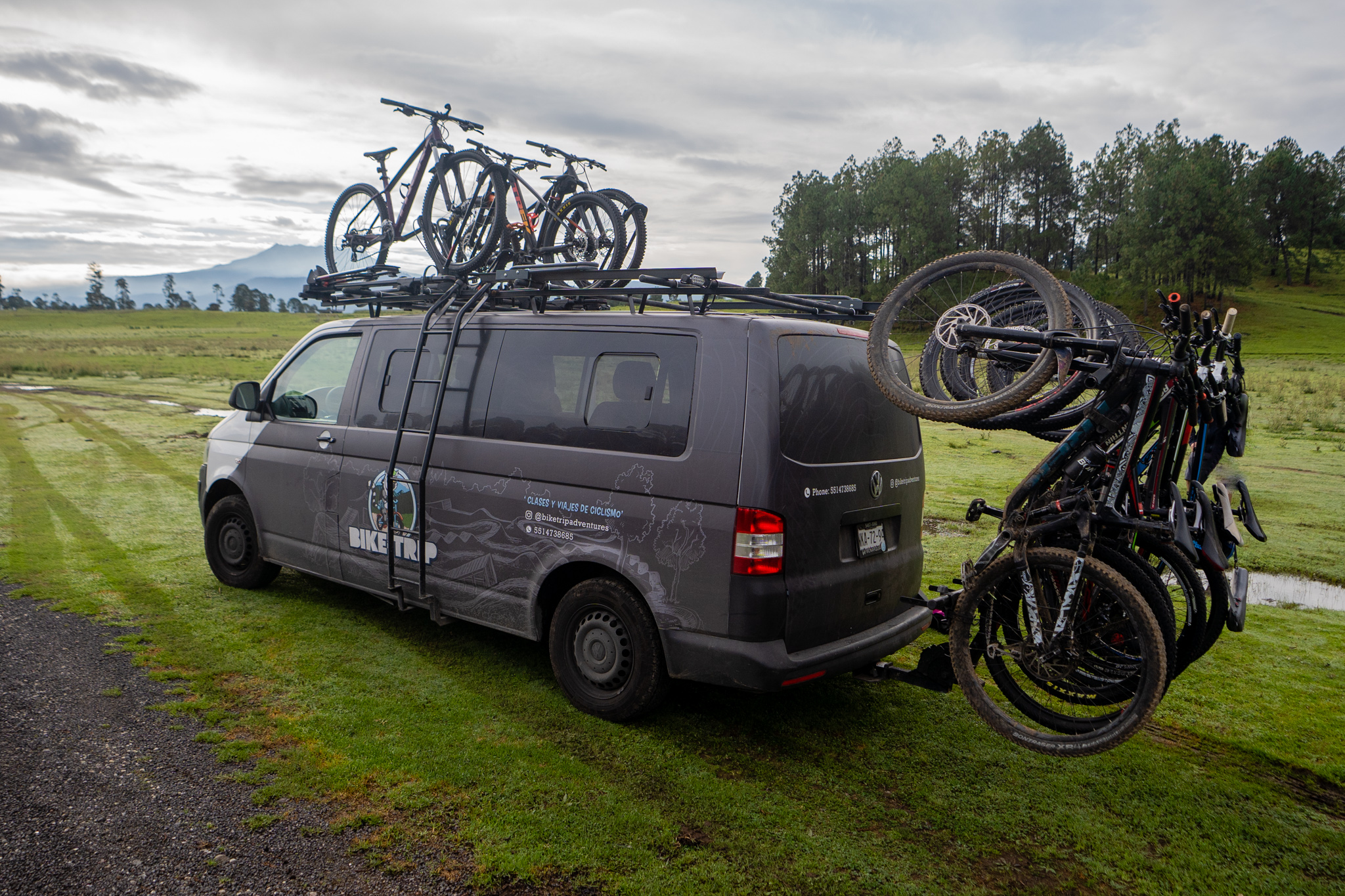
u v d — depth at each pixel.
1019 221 113.94
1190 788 3.46
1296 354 69.12
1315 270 125.75
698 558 3.53
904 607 4.25
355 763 3.43
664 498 3.65
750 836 3.00
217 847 2.80
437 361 4.75
